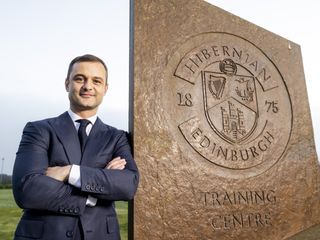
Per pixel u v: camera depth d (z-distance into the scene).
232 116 3.45
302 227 3.51
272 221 3.36
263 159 3.50
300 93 3.96
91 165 2.14
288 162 3.64
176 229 2.90
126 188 2.07
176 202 2.96
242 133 3.45
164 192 2.93
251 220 3.25
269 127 3.64
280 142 3.66
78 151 2.14
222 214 3.13
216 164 3.24
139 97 3.04
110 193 2.01
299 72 4.04
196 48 3.45
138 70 3.09
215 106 3.39
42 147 2.07
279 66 3.91
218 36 3.62
